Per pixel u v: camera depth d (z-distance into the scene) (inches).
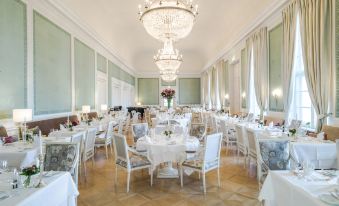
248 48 409.1
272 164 129.4
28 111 180.1
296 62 288.8
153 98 908.6
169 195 157.4
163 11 237.9
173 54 419.2
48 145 126.3
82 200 150.7
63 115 314.3
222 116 429.1
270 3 303.6
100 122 326.0
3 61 204.8
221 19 490.9
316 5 221.8
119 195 158.2
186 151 171.9
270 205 99.6
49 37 279.0
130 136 412.8
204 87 861.2
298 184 84.7
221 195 156.6
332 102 211.3
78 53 364.2
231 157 260.2
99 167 225.6
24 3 232.7
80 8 345.4
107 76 530.0
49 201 86.1
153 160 172.9
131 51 766.5
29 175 85.4
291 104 281.4
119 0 404.5
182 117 416.5
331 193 73.0
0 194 77.2
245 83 434.9
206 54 777.6
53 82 288.5
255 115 395.2
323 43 214.2
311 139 179.6
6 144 165.0
